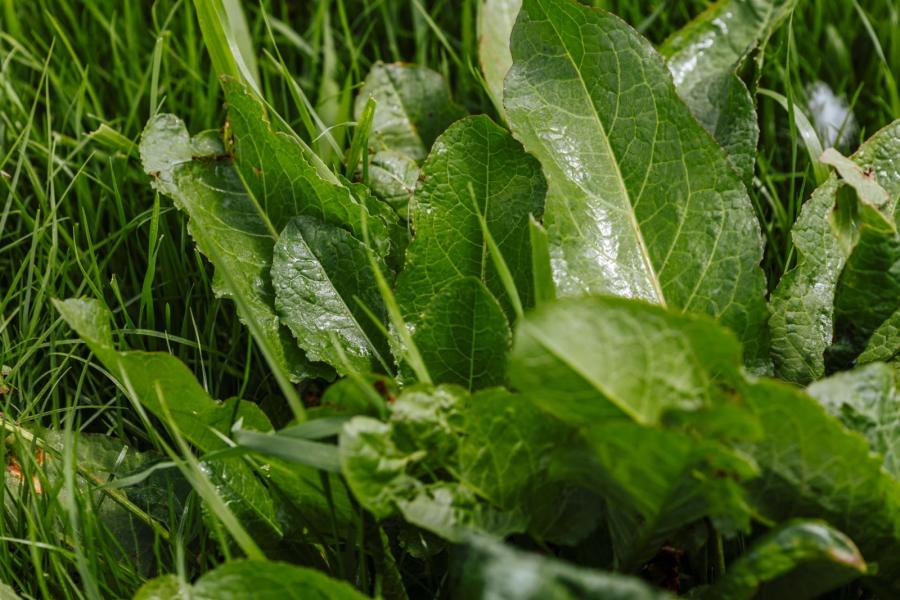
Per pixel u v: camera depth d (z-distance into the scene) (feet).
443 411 2.42
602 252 2.72
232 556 2.63
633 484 2.32
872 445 2.44
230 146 2.88
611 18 2.77
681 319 2.25
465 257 2.76
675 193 2.74
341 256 2.80
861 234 2.61
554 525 2.48
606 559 2.57
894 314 2.71
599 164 2.76
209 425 2.60
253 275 2.82
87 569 2.47
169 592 2.42
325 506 2.60
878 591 2.50
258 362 2.98
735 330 2.70
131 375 2.53
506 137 2.77
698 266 2.72
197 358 3.02
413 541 2.62
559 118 2.77
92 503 2.62
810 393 2.43
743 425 2.25
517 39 2.81
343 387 2.44
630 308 2.25
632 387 2.27
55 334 2.95
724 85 3.02
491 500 2.45
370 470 2.39
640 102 2.77
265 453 2.51
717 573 2.58
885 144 2.81
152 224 2.88
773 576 2.32
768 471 2.38
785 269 2.92
